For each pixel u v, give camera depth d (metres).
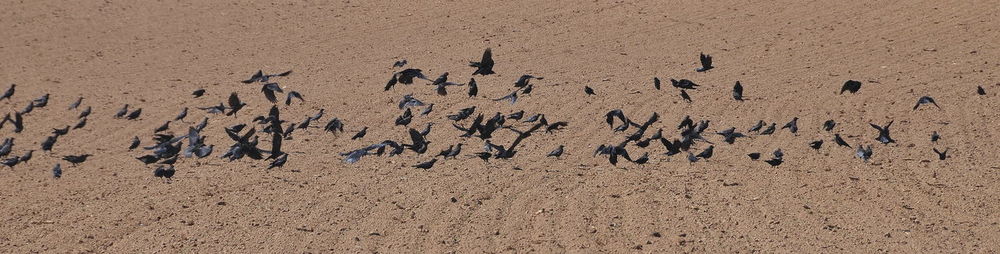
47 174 23.25
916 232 19.00
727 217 19.80
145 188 22.14
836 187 21.34
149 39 35.81
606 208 20.31
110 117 27.94
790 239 18.75
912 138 24.72
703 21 36.22
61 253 18.80
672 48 33.66
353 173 22.75
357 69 32.19
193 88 30.64
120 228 19.95
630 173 22.33
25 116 28.20
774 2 37.91
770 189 21.25
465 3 38.66
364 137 25.53
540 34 35.34
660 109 27.47
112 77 31.98
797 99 28.27
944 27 34.81
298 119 27.23
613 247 18.48
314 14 38.06
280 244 19.02
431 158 23.69
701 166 22.73
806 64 31.73
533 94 28.98
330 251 18.66
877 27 35.09
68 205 21.25
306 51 34.38
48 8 38.56
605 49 33.72
